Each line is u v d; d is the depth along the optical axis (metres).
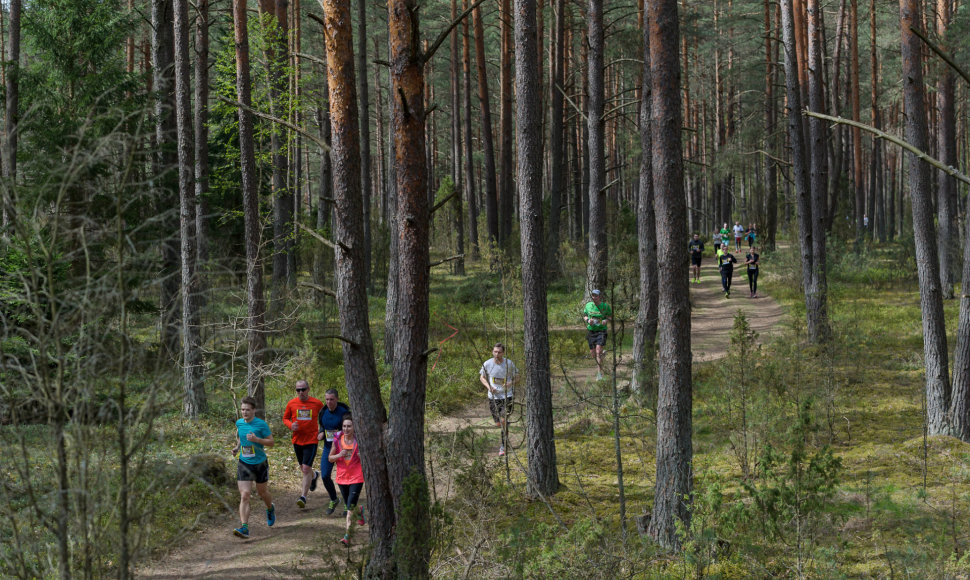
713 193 55.12
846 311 21.45
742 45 46.31
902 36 11.58
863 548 6.61
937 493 8.00
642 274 13.91
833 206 34.03
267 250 19.69
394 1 6.41
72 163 3.65
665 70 7.32
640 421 11.45
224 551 8.05
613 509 8.77
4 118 13.02
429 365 16.88
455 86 39.59
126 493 3.68
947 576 5.65
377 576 6.26
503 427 10.36
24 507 4.49
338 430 9.59
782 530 6.43
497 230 32.69
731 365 10.27
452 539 6.43
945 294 23.98
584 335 20.39
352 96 6.66
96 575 4.10
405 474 6.44
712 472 7.45
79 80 14.24
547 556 5.93
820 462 6.24
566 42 36.62
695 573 6.32
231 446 11.26
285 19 19.84
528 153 9.62
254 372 12.98
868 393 13.48
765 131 38.66
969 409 10.48
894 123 52.12
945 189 24.75
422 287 6.55
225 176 20.34
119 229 3.66
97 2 14.63
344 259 6.64
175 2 12.85
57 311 3.61
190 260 12.01
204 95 14.93
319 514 9.67
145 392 3.86
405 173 6.48
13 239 4.03
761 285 30.17
